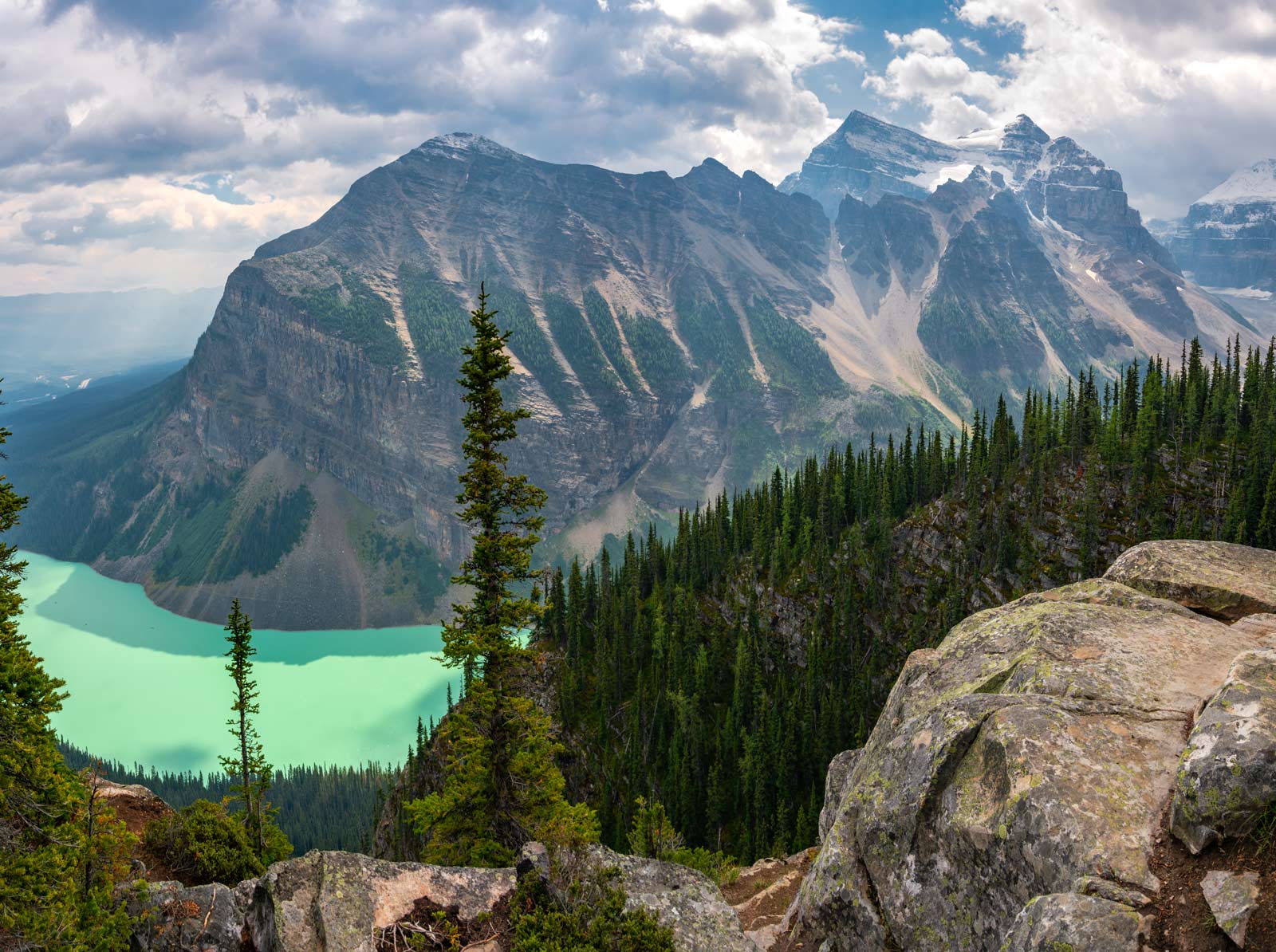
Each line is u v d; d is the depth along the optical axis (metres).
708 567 189.62
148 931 18.72
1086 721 13.44
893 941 13.93
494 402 29.31
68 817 20.84
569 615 158.75
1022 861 12.02
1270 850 10.14
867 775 16.31
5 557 23.36
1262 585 17.89
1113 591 18.45
